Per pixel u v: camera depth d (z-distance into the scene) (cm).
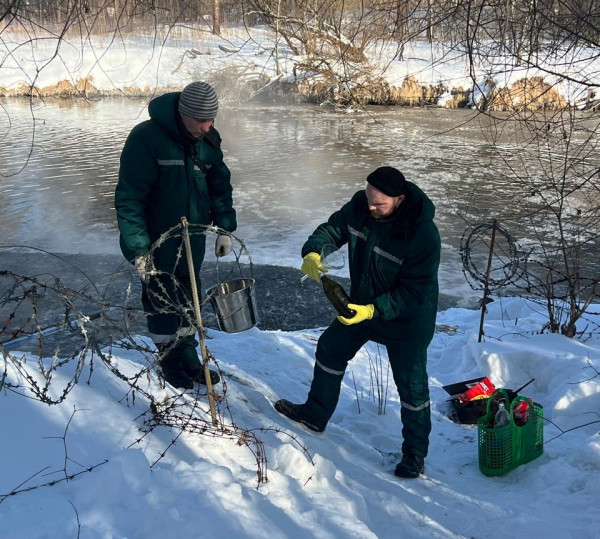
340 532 296
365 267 375
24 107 2641
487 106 633
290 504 312
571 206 1257
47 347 605
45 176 1562
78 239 1084
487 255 1031
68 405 348
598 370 495
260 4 891
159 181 394
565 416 470
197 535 264
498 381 538
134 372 403
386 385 537
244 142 2034
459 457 437
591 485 381
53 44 2827
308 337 638
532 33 541
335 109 2548
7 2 551
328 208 1306
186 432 354
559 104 671
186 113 377
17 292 790
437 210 1290
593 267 966
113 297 791
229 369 486
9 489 284
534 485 395
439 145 1941
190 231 400
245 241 1086
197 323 361
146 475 297
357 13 866
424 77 2575
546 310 725
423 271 367
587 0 525
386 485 384
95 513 269
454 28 602
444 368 585
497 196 1374
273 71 2720
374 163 1723
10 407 335
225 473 310
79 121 2370
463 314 746
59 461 308
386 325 385
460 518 358
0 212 1255
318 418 423
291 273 920
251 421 406
